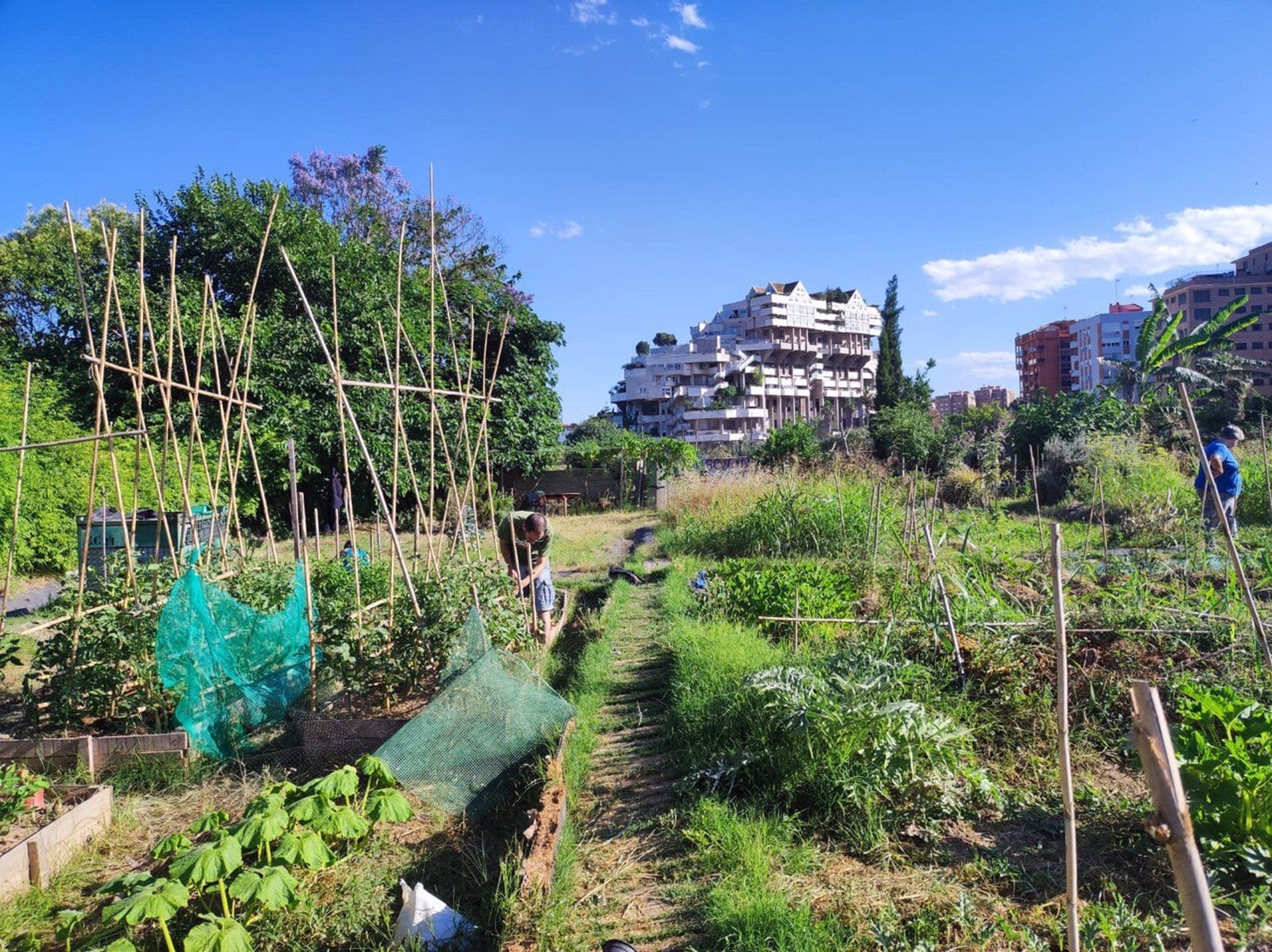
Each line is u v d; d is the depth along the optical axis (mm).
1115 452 17625
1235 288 69125
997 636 5535
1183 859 1751
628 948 3031
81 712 5457
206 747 5230
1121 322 90312
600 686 6363
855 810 3930
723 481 17859
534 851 3701
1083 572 8148
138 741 5145
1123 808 3861
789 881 3492
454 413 20719
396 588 6523
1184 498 14141
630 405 80875
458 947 3258
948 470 23031
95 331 17172
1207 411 26281
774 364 81125
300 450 18281
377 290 20328
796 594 6391
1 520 11844
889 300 53500
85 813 4312
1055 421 22391
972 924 3076
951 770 4059
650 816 4234
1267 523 13109
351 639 5797
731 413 69562
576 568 13250
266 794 3955
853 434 30250
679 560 12305
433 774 4621
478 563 7117
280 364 18234
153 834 4496
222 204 19391
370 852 4082
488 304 23469
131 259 18656
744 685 4926
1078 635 5715
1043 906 3170
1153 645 5594
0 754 5109
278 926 3363
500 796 4641
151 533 10836
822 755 4160
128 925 3049
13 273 23062
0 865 3764
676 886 3559
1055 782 4234
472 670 4906
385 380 19562
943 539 8367
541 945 3086
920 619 5863
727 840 3752
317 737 5285
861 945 3033
